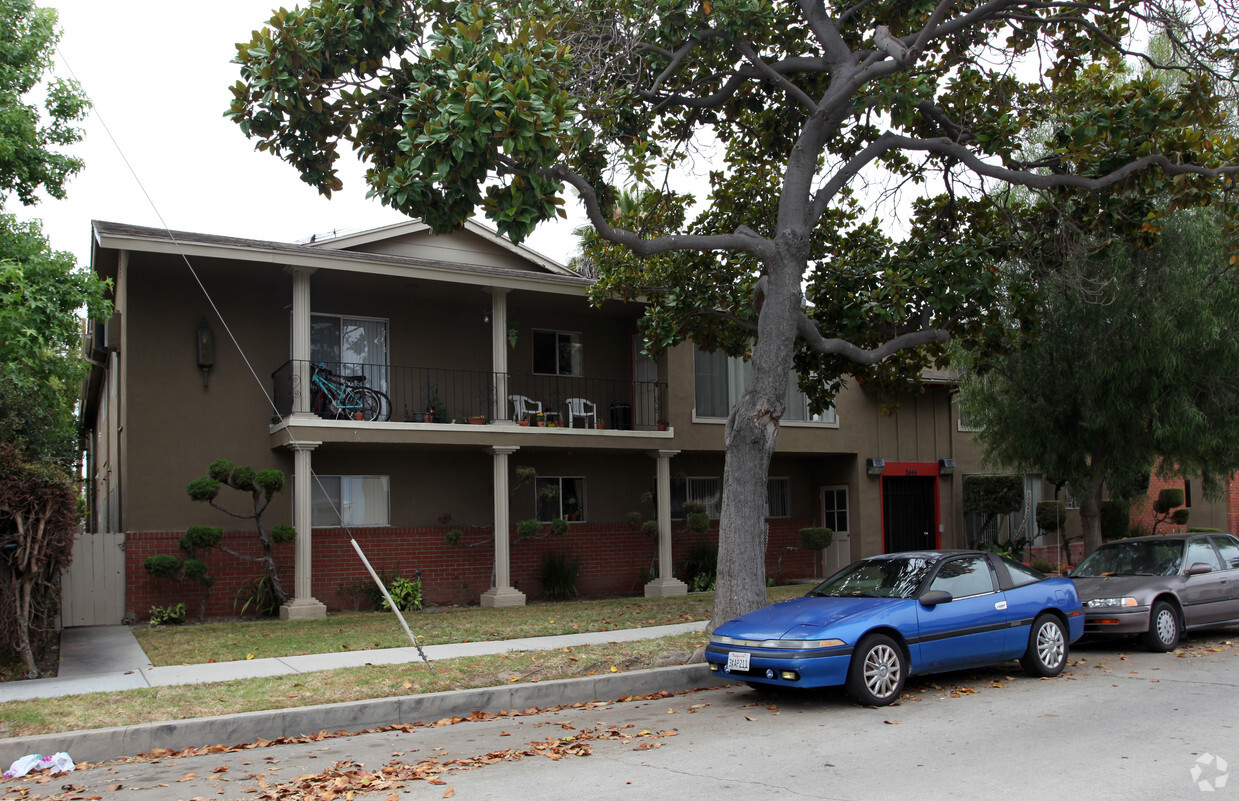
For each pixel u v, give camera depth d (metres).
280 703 8.41
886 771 6.30
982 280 13.51
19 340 12.41
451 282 16.92
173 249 14.61
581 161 12.70
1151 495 27.17
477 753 7.22
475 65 9.62
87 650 11.97
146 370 15.80
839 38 12.57
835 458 22.58
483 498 18.62
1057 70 13.69
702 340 16.36
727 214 15.49
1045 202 14.21
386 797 5.97
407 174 9.88
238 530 16.08
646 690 9.72
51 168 14.51
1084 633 11.62
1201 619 11.97
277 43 10.41
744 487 11.30
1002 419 16.80
